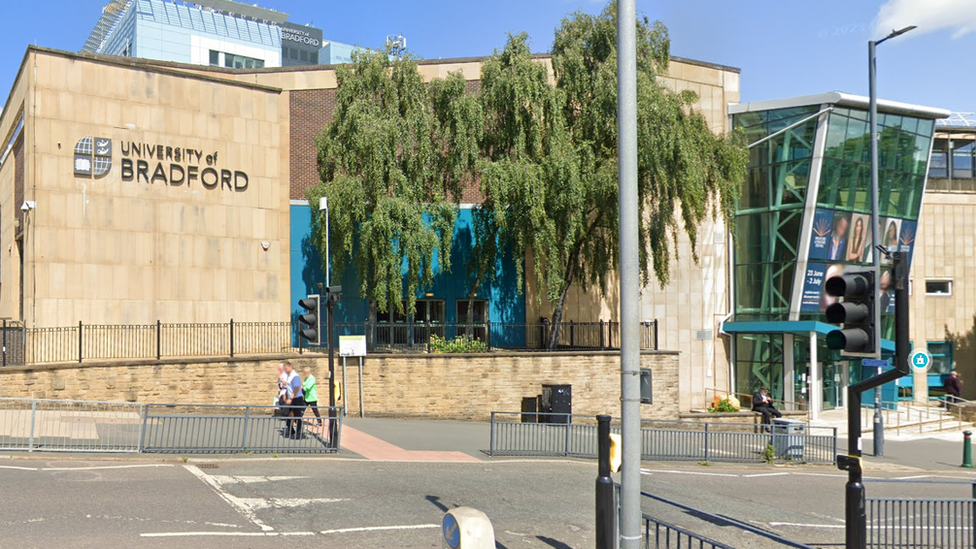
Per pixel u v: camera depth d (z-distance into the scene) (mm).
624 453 8359
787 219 35844
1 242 32688
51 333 23359
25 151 24891
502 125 28859
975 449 27016
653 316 35406
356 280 31203
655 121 27094
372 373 26062
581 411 28719
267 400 24281
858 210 36219
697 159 28672
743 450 21297
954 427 33125
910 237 39000
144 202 25984
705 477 18031
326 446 17469
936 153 44469
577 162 27766
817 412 34500
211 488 13008
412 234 26625
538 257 27953
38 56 24391
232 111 27859
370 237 26219
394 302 26766
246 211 27938
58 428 16047
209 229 27156
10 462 14297
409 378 26469
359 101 27109
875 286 7848
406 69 28031
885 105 34844
